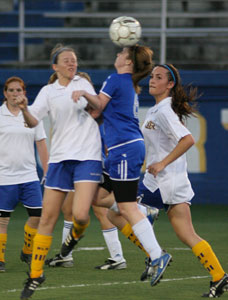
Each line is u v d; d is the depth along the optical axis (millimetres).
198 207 51312
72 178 19578
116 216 22266
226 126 52656
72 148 19281
